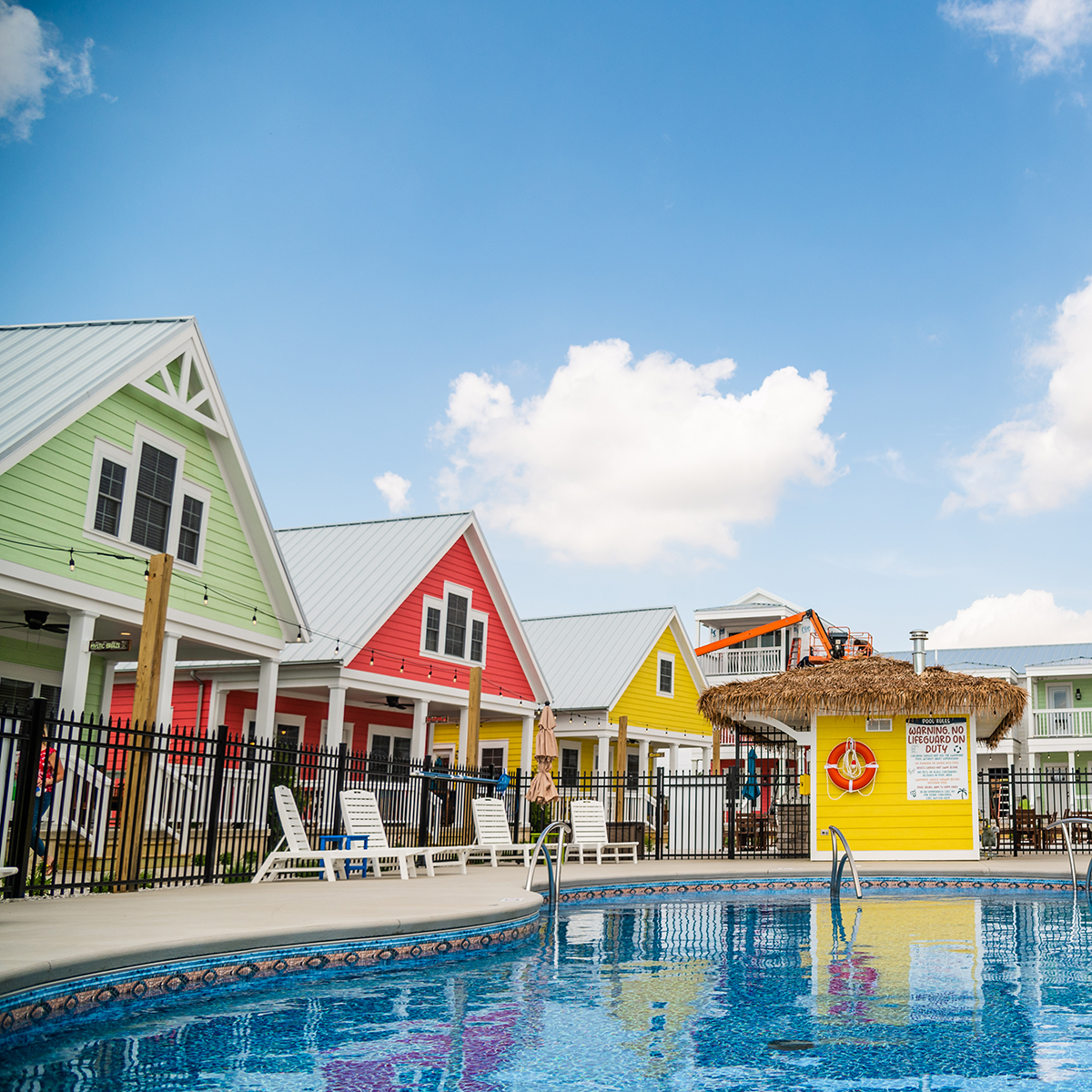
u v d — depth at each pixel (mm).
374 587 24234
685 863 17828
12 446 13828
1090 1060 4891
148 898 9891
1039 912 12180
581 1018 5812
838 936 9727
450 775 17734
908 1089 4375
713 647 37438
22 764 9977
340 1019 5719
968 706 17781
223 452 18734
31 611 15930
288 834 12570
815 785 18797
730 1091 4336
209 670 23422
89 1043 5070
